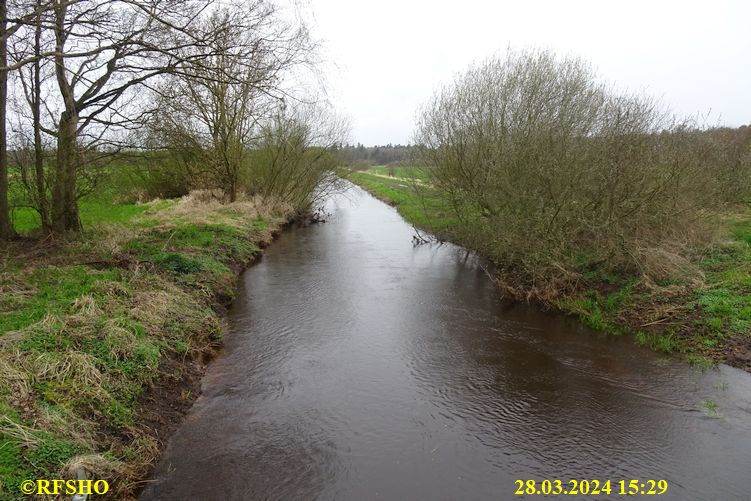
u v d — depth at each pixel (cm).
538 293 1111
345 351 831
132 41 820
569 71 1638
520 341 890
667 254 1045
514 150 1359
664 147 1142
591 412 642
